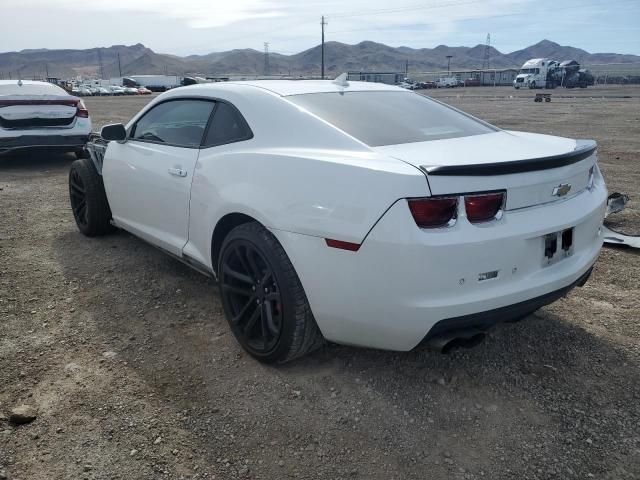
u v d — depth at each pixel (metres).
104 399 2.74
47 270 4.41
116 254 4.78
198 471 2.29
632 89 59.25
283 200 2.73
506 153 2.68
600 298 3.88
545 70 62.47
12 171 9.05
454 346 2.58
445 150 2.70
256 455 2.38
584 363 3.04
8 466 2.28
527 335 3.35
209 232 3.29
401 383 2.87
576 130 15.27
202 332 3.42
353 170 2.52
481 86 87.12
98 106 32.69
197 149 3.50
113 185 4.49
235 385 2.87
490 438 2.47
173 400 2.74
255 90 3.34
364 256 2.43
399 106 3.41
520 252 2.51
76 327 3.47
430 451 2.40
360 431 2.52
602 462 2.32
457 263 2.35
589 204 2.88
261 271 2.95
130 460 2.33
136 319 3.59
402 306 2.40
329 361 3.07
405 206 2.34
